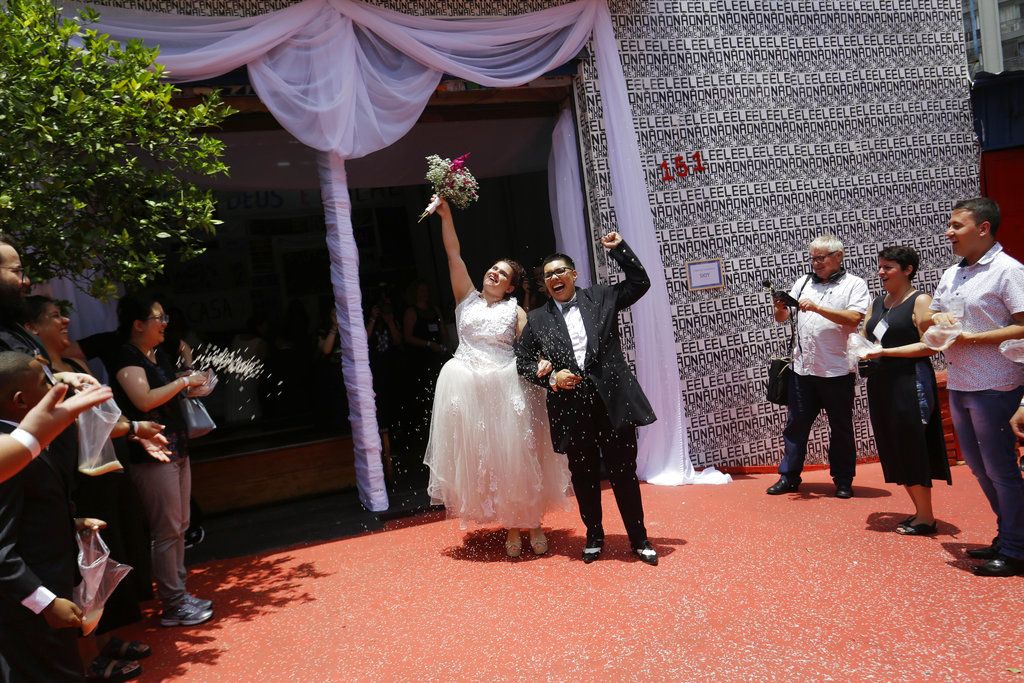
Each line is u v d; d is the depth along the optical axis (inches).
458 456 175.5
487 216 393.4
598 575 158.2
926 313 158.9
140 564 145.5
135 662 131.5
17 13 139.2
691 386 248.1
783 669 112.7
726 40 253.3
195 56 193.0
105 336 171.5
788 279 258.8
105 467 101.1
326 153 213.3
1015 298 137.4
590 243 247.3
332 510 228.2
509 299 181.0
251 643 140.5
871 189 269.7
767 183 257.3
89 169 146.3
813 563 155.7
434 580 164.4
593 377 160.2
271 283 407.2
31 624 85.7
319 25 209.3
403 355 317.7
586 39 238.7
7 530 83.9
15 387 86.9
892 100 272.7
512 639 131.3
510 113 252.1
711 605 138.2
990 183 283.4
